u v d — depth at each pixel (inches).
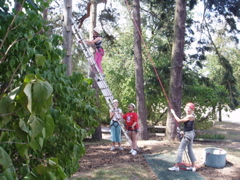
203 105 495.2
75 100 129.0
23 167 75.3
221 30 534.6
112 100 309.3
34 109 55.8
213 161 262.1
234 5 473.4
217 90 500.1
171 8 543.2
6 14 108.7
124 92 521.0
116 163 269.4
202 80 507.5
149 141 398.0
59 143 117.0
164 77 495.8
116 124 335.6
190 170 251.9
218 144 437.7
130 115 318.7
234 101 484.1
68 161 113.1
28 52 97.3
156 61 537.6
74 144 113.8
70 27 189.9
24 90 49.9
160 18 565.9
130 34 598.2
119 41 598.2
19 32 102.3
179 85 408.2
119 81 563.5
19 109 57.0
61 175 63.5
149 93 506.9
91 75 426.0
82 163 272.4
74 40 545.6
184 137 247.4
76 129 119.8
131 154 312.5
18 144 69.0
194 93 488.4
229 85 492.1
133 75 522.3
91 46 416.8
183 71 494.9
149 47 582.6
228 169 257.3
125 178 206.8
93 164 268.2
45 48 115.1
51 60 119.2
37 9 118.3
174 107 406.6
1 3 106.5
